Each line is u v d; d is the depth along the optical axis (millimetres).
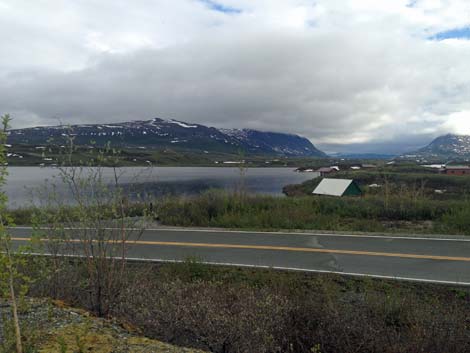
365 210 13281
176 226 12078
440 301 5488
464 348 4348
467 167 70750
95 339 3334
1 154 2377
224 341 4051
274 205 14086
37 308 3941
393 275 6441
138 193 6766
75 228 4480
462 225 10836
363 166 93625
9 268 2686
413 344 4238
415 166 85375
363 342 4324
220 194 15211
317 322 4676
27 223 12258
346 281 6293
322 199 14961
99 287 4273
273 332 4379
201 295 4883
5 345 2779
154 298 4668
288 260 7543
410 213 12852
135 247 8953
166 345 3551
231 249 8641
